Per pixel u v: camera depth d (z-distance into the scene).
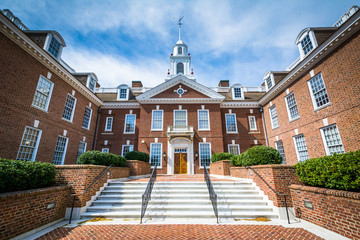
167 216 6.69
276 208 6.63
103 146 19.67
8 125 9.63
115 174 10.27
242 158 10.33
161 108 19.89
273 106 18.09
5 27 9.28
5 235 4.45
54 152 13.14
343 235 4.59
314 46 12.49
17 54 10.27
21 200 4.97
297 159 13.99
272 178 6.96
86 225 5.94
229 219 6.46
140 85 27.06
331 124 10.88
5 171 4.83
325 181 5.34
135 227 5.73
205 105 19.98
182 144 18.31
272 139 17.94
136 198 8.13
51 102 12.91
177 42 36.88
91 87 19.25
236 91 22.05
